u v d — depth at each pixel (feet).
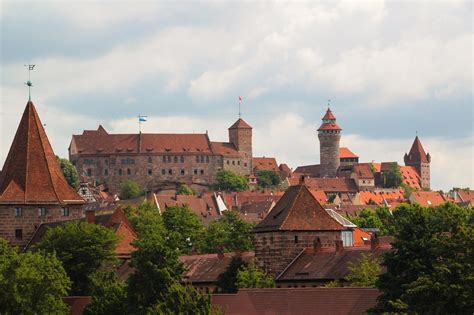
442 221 606.96
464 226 566.36
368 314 570.87
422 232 571.69
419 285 539.29
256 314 618.03
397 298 559.38
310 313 607.37
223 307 624.59
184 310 602.44
